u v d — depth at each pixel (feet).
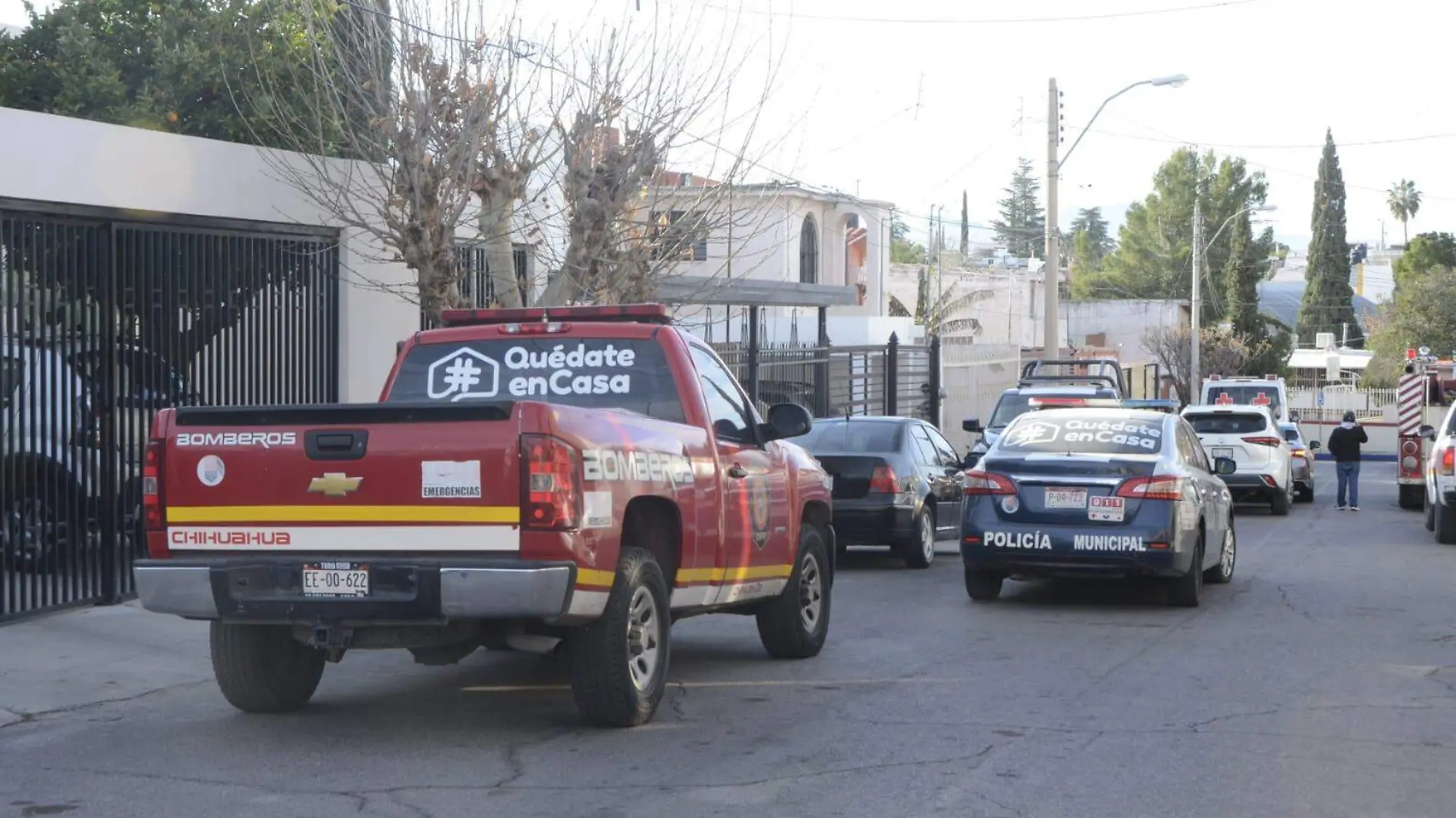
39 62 58.18
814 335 127.03
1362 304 398.21
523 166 51.83
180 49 57.41
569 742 26.61
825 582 36.76
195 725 28.40
